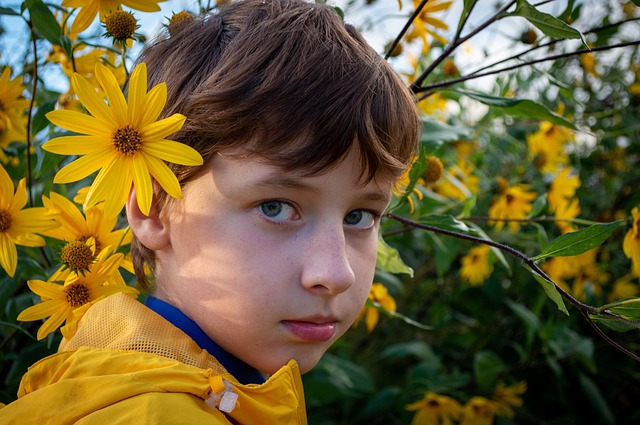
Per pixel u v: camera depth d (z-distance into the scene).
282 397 0.72
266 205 0.73
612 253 2.20
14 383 1.11
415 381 1.85
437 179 1.36
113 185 0.75
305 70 0.75
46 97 1.28
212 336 0.77
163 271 0.81
